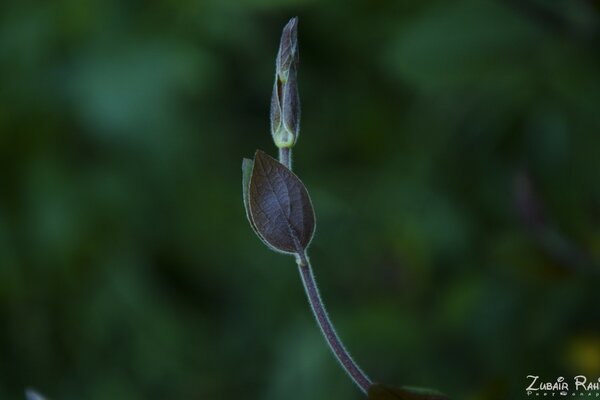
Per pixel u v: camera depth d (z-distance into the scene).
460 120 0.96
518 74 0.75
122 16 1.02
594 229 0.74
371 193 1.03
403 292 0.94
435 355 0.92
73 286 1.10
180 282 1.14
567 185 0.85
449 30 0.75
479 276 0.91
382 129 1.04
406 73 0.75
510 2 0.74
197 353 1.12
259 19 1.05
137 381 1.12
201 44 1.02
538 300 0.85
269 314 1.10
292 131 0.51
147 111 0.99
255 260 1.12
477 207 0.95
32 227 1.06
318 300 0.51
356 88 1.05
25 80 1.02
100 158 1.07
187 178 1.08
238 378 1.11
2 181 1.06
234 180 1.12
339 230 1.04
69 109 1.02
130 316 1.11
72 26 1.01
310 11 1.01
